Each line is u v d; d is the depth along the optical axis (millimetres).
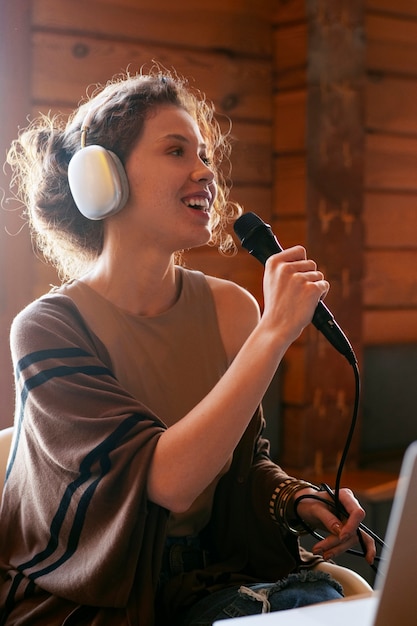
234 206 3340
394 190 3705
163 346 1760
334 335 1619
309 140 3320
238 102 3340
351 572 1769
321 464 3396
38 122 2912
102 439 1551
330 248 3379
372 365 3613
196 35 3244
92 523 1562
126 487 1535
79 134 1787
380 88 3627
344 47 3377
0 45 2838
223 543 1821
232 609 1540
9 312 2863
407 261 3773
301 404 3354
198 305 1841
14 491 1707
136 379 1722
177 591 1665
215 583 1712
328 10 3332
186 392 1765
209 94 3279
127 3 3098
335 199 3379
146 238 1721
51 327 1650
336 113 3369
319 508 1721
